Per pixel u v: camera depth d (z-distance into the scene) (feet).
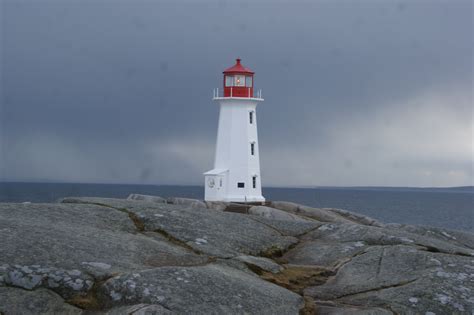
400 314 99.50
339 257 124.47
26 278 92.53
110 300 91.71
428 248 128.77
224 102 237.66
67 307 90.43
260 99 237.86
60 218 121.70
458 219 586.04
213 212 142.20
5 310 87.25
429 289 105.29
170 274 97.71
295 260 125.70
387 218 584.40
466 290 106.11
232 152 236.22
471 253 128.88
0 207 123.24
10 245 98.84
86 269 96.78
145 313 86.28
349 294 107.76
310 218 200.54
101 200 142.00
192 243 120.47
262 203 227.20
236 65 240.53
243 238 128.57
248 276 108.58
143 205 138.00
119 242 110.63
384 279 111.14
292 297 102.32
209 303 92.68
